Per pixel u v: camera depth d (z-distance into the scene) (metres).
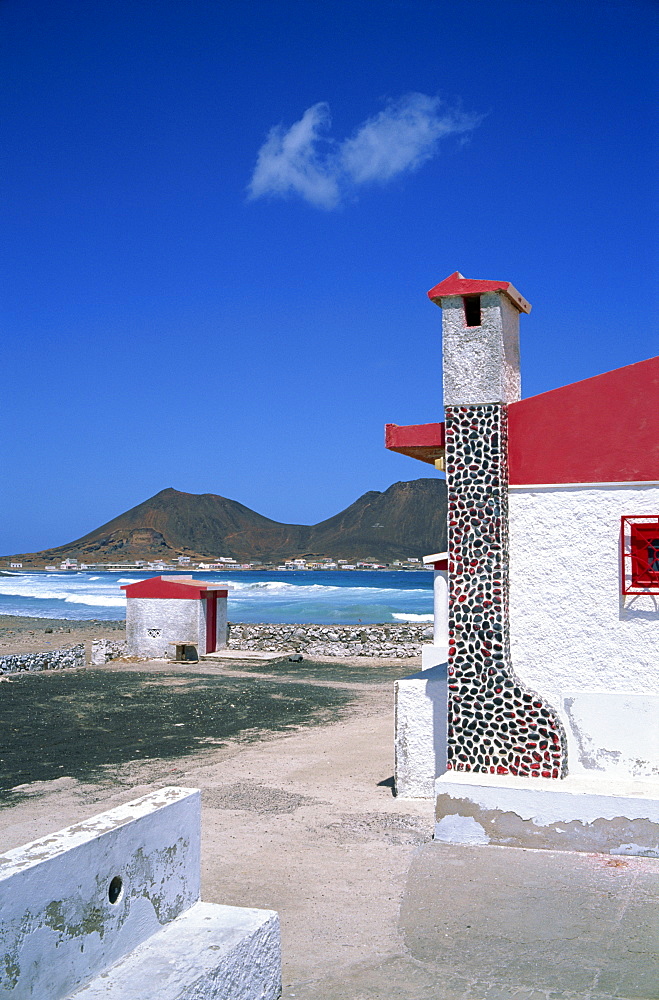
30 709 20.77
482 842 9.02
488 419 9.94
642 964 6.04
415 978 5.93
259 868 8.45
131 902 5.00
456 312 10.16
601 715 9.41
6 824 10.60
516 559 9.88
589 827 8.60
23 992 4.10
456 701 9.84
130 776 13.43
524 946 6.41
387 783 12.21
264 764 14.03
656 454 9.38
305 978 5.96
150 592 32.66
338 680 26.58
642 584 9.35
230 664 31.03
